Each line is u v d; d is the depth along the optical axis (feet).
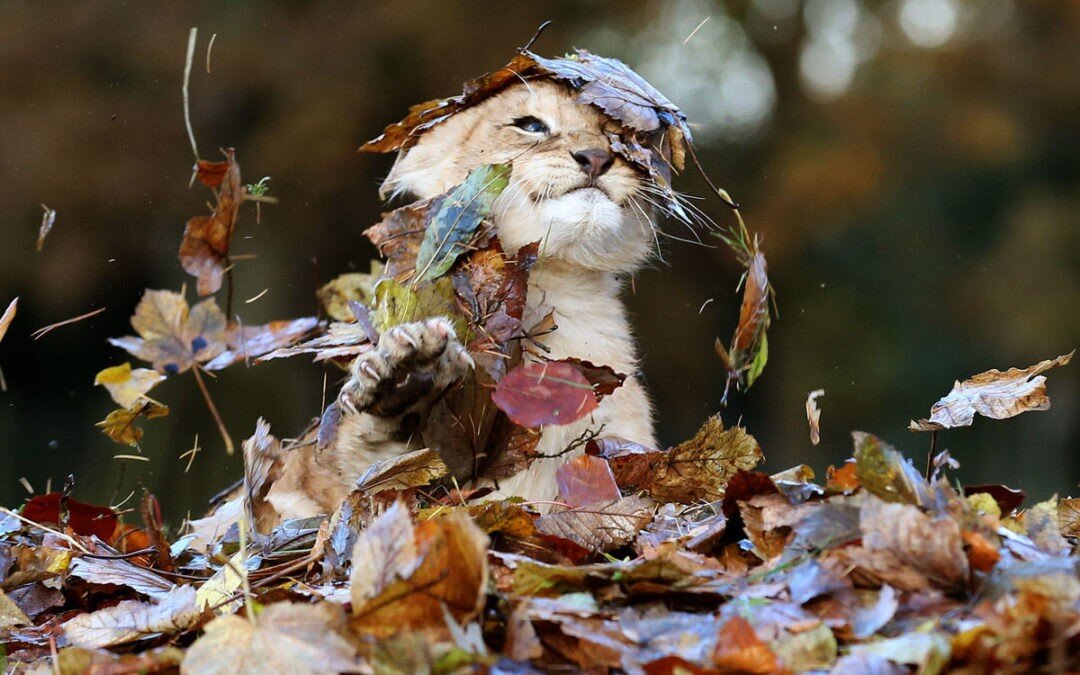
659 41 72.18
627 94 17.93
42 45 58.85
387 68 63.36
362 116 61.57
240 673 10.20
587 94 17.88
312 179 60.18
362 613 10.58
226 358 17.98
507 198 19.61
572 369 14.47
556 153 19.53
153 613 12.65
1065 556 11.84
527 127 19.92
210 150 59.52
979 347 67.92
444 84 63.77
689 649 10.27
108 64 59.47
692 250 65.57
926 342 68.18
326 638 10.35
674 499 15.92
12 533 15.72
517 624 10.50
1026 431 61.26
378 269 21.21
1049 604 9.72
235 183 16.60
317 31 62.23
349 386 15.29
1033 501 56.39
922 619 10.67
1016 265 67.97
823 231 68.54
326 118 60.29
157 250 57.77
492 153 20.16
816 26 74.69
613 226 19.53
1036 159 70.64
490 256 16.38
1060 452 61.46
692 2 73.82
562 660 10.67
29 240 56.44
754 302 16.87
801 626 10.44
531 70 19.57
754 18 74.23
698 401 64.34
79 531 17.53
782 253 68.28
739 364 17.07
